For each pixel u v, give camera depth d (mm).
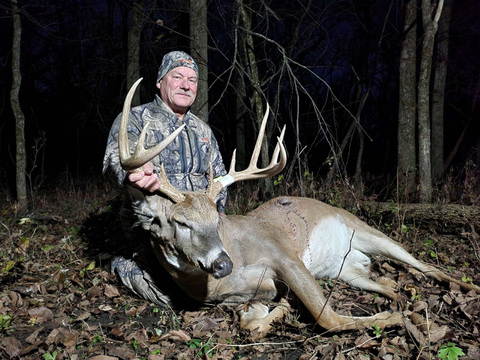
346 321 3857
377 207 7004
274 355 3621
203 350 3668
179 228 3725
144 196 3877
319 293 4051
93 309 4383
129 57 9812
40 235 6504
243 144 13109
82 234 6566
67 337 3764
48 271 5270
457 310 4129
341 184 7840
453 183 8359
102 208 8117
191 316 4266
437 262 5422
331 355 3543
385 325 3830
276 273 4367
